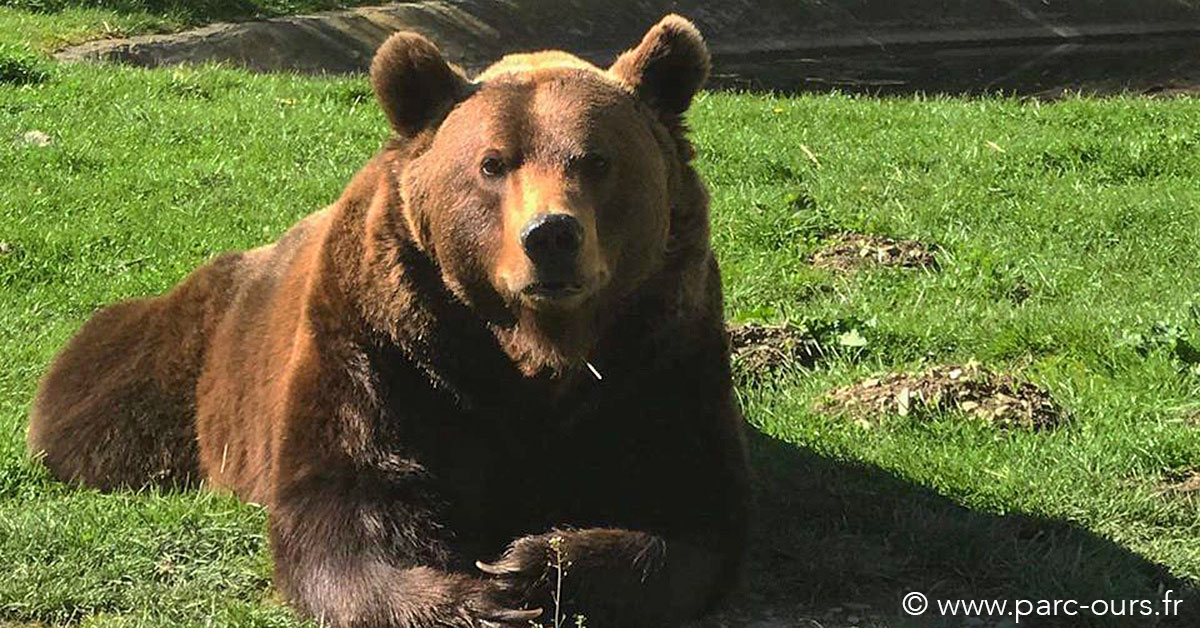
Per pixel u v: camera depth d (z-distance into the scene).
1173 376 12.33
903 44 45.41
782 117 23.64
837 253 16.20
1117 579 9.05
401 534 8.25
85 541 9.15
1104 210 17.80
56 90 23.33
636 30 43.12
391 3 40.81
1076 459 10.63
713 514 8.57
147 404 10.45
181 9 37.25
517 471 8.62
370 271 8.38
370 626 7.99
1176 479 10.55
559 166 7.89
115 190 18.48
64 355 10.96
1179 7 50.22
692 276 8.48
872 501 10.13
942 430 11.23
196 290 10.68
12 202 17.61
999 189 19.05
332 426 8.38
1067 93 35.59
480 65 39.81
